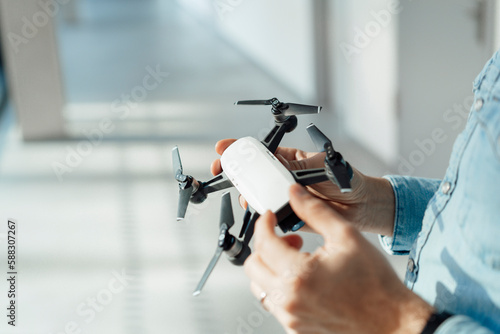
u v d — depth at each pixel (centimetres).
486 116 52
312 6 378
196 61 585
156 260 230
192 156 331
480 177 51
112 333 187
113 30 799
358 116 325
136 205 278
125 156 342
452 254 54
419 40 248
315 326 50
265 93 455
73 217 271
